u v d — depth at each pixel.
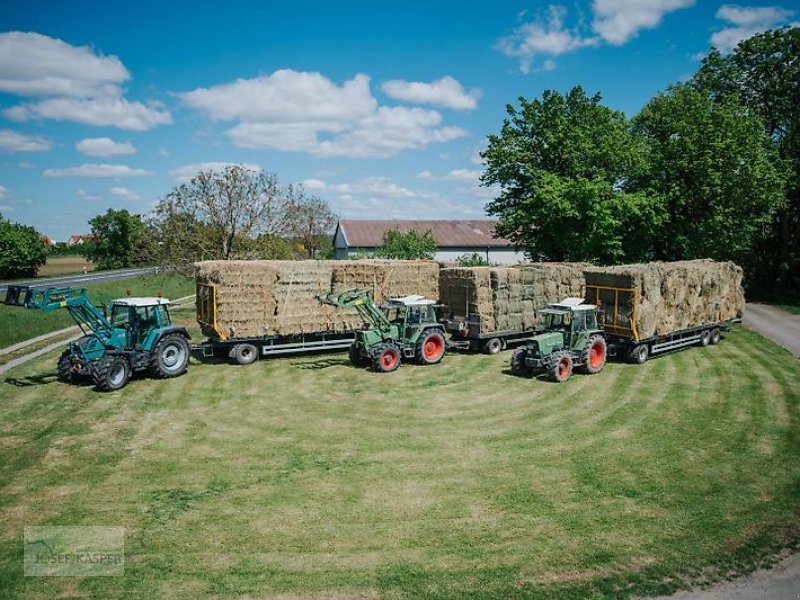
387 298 23.20
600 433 13.23
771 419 14.11
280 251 31.19
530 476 10.97
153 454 12.05
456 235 55.06
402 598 7.43
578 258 31.11
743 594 7.54
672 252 35.09
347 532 8.99
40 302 16.17
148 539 8.80
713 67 41.06
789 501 9.98
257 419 14.27
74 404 15.35
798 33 37.41
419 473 11.10
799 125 38.38
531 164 32.94
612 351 20.70
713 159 32.44
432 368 19.53
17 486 10.57
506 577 7.85
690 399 15.77
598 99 32.91
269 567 8.09
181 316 30.84
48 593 7.50
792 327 27.59
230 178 29.67
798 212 41.31
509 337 22.69
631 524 9.23
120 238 80.44
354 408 15.12
